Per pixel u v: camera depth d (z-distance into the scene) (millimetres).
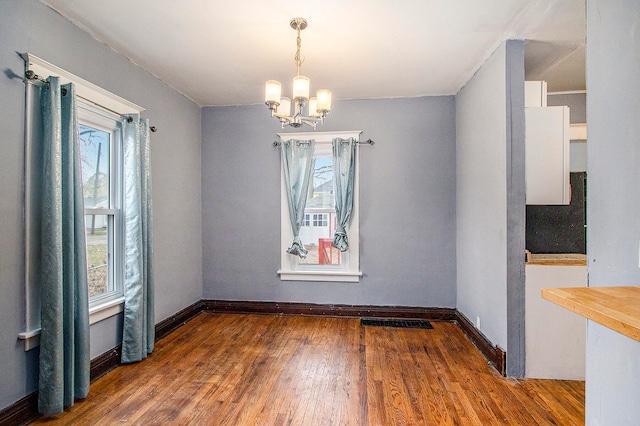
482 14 2162
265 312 3984
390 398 2164
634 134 1277
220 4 2074
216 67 2988
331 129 3898
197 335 3281
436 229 3768
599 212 1478
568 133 2453
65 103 2084
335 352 2875
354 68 3023
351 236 3877
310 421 1935
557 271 2398
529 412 2016
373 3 2062
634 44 1275
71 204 2072
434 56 2787
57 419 1942
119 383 2357
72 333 2057
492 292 2697
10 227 1849
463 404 2098
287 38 2492
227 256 4074
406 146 3801
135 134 2697
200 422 1925
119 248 2709
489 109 2756
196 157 3967
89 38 2396
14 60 1866
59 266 1972
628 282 1312
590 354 1506
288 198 3900
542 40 2475
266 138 4004
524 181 2422
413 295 3811
